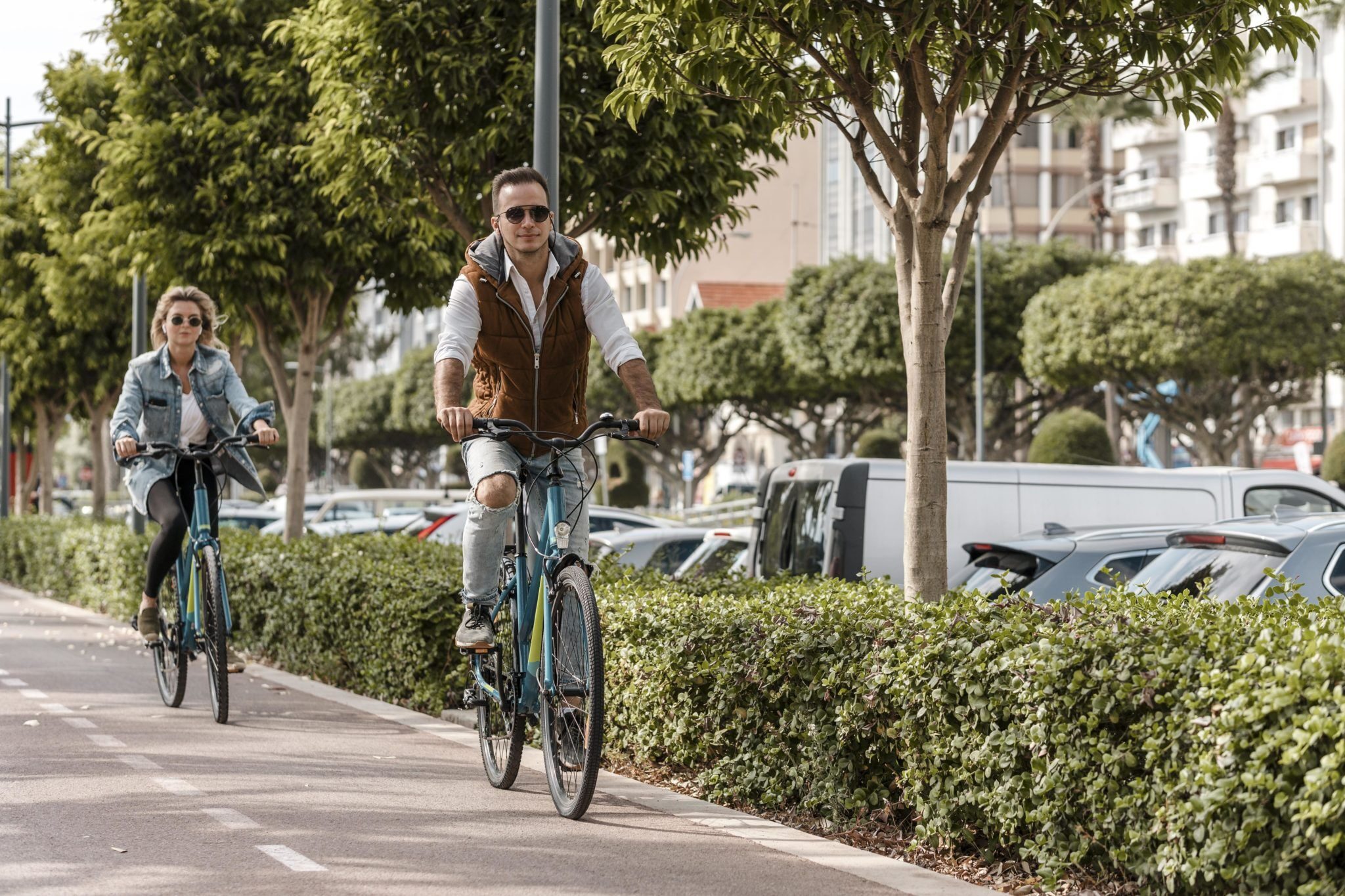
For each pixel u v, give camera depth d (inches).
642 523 1448.1
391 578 733.9
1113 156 5103.3
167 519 653.9
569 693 436.8
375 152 814.5
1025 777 379.6
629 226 855.1
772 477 987.9
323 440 6501.0
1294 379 3034.0
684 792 510.9
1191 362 2886.3
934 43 526.6
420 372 5738.2
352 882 376.8
